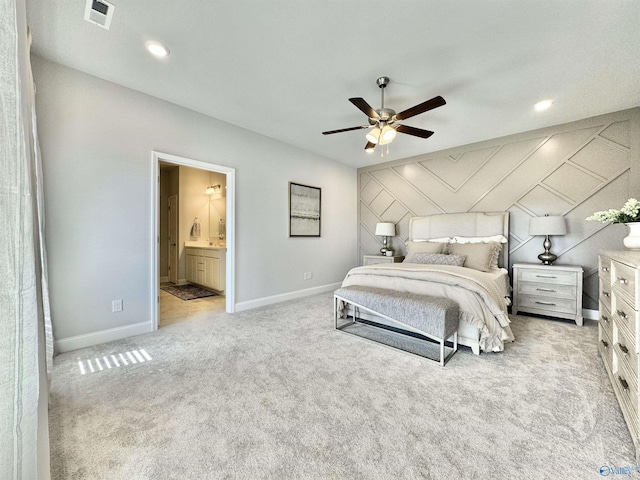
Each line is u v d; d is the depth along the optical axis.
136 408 1.58
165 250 6.29
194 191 6.06
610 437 1.34
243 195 3.74
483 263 3.40
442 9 1.73
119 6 1.70
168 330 2.92
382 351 2.39
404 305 2.37
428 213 4.75
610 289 1.87
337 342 2.59
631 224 1.96
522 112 3.16
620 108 3.07
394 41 2.02
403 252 5.09
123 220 2.67
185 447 1.29
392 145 4.34
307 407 1.59
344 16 1.78
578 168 3.39
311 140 4.17
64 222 2.34
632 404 1.32
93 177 2.49
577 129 3.38
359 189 5.74
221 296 4.69
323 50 2.12
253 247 3.88
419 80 2.52
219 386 1.82
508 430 1.40
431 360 2.19
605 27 1.86
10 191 0.63
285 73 2.42
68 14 1.75
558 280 3.19
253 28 1.89
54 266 2.30
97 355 2.29
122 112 2.65
